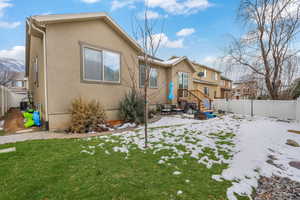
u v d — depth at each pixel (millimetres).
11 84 28547
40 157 3447
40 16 5688
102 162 3260
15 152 3709
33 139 4887
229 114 12281
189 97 13531
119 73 8484
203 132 5969
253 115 11539
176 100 13500
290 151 4191
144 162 3309
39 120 6840
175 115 11102
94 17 7184
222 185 2537
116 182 2523
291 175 2998
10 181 2500
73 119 6105
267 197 2369
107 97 7914
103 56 7723
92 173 2797
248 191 2439
